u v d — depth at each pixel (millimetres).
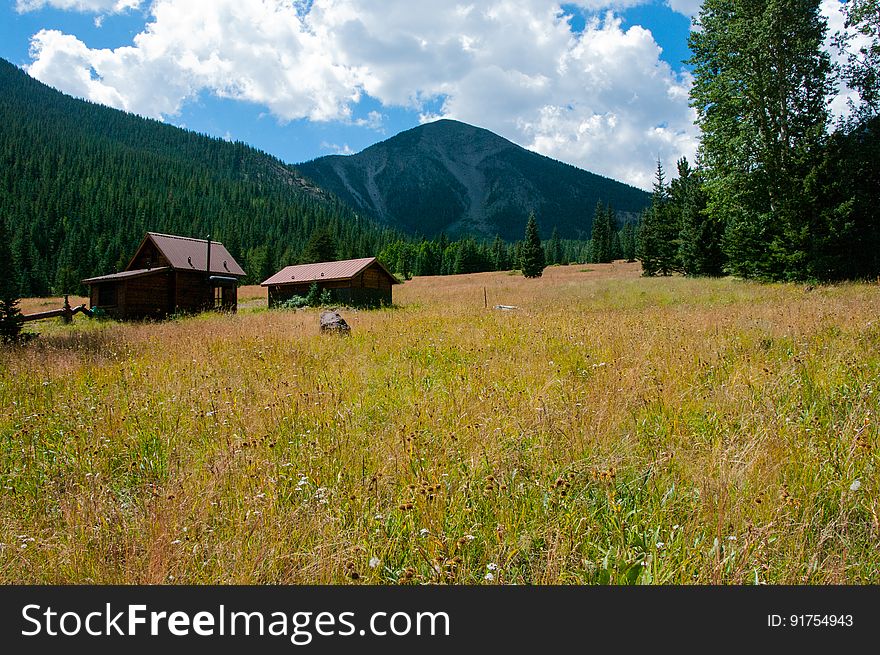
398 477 3945
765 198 30562
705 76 32469
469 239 135125
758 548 2881
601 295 29203
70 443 5020
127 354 10273
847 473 3611
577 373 6969
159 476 4336
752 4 29875
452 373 7527
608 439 4434
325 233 102438
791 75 29547
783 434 4340
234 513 3436
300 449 4555
